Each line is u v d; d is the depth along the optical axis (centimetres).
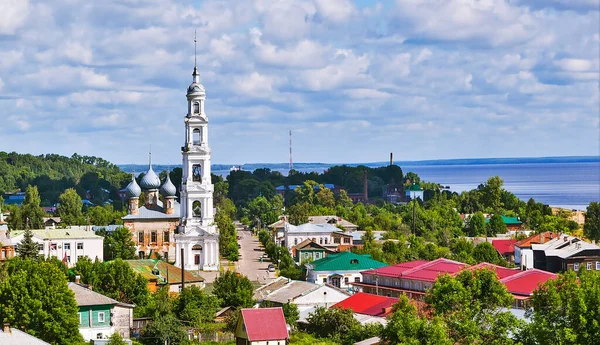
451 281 16638
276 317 17988
